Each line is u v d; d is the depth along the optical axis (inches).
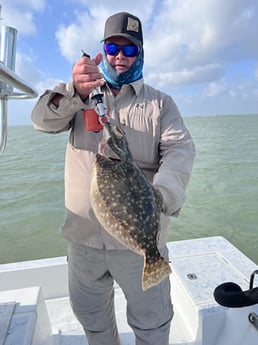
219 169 541.6
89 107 55.7
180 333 89.2
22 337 64.1
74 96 55.1
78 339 89.9
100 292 71.1
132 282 65.9
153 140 65.7
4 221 317.4
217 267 102.7
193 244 119.8
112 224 49.7
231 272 99.9
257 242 265.3
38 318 74.1
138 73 66.4
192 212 335.9
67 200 68.8
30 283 104.7
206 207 350.3
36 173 525.0
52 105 59.2
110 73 65.9
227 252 113.1
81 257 68.3
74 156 67.5
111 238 63.8
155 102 66.2
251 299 60.1
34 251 256.2
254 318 70.5
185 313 92.8
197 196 392.5
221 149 784.3
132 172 52.1
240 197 382.9
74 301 72.8
